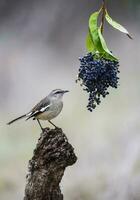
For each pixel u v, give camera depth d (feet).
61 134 23.11
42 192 23.24
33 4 89.61
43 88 79.15
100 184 52.31
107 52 19.38
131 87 69.72
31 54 85.87
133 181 50.55
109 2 80.64
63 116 67.77
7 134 66.69
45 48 86.74
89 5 87.66
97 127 62.69
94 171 54.39
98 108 67.10
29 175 23.41
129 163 53.11
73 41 86.69
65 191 52.80
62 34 87.45
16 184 56.59
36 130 66.80
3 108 76.69
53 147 22.94
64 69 83.15
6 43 87.15
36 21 88.74
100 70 19.58
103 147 58.13
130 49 79.46
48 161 23.04
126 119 62.08
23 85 80.94
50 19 88.43
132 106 65.57
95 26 19.57
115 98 68.03
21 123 68.54
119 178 51.72
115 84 19.81
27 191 23.41
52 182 23.24
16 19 89.15
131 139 57.31
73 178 54.08
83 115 66.80
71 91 73.97
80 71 19.84
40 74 82.33
